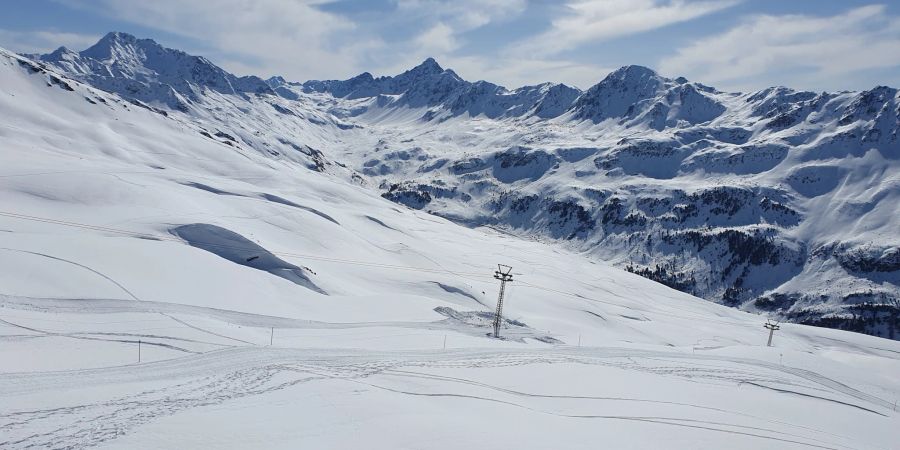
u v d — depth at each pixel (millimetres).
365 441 24109
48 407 25844
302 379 34250
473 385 37375
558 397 36375
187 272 60406
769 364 60906
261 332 48844
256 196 141375
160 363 36281
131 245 61938
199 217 91812
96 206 91125
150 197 100438
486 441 25234
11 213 79188
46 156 125375
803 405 42250
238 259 82312
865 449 32656
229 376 34188
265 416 26375
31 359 34062
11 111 176750
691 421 33062
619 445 27219
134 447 21859
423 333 55562
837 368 65062
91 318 44031
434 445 24188
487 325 67750
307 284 79750
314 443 23453
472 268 141750
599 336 82938
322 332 52250
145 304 50219
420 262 128750
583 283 170750
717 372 52656
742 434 31641
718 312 185875
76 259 55031
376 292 90875
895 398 56594
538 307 102312
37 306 44531
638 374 45125
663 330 107750
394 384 35969
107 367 34406
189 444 22516
